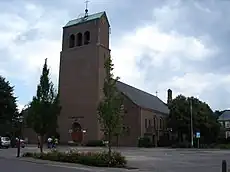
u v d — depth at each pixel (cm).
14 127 5881
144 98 7162
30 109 2705
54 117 2683
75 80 5838
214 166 2305
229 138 6981
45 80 2706
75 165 2120
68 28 6112
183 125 6066
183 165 2364
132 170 1952
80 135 5606
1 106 5984
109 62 2347
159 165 2327
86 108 5612
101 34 5838
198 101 6275
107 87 2289
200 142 6131
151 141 6097
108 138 2233
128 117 6012
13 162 2145
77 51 5912
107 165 2108
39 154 2545
